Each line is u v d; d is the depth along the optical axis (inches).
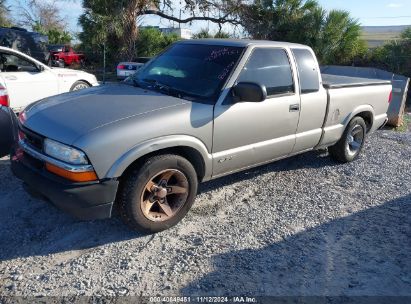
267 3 725.3
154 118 145.7
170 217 158.6
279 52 191.0
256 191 202.8
